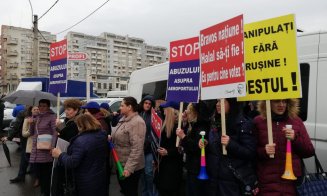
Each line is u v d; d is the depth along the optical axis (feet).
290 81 10.64
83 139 12.50
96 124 12.98
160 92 23.85
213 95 12.28
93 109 17.04
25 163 24.67
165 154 15.24
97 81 293.84
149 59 469.57
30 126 21.88
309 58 14.37
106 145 13.15
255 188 10.87
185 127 15.44
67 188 12.76
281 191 10.37
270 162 10.62
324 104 13.66
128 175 14.42
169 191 15.48
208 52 12.71
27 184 24.04
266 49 11.26
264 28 11.35
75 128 15.14
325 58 13.87
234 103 11.85
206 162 12.14
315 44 14.34
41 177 19.39
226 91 11.68
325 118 13.57
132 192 15.29
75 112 16.79
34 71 56.44
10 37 353.31
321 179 10.60
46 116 19.45
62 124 18.49
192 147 12.71
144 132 14.94
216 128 11.91
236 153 10.84
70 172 12.76
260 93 11.30
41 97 22.25
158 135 15.58
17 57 356.79
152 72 25.45
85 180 12.52
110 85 300.40
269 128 10.43
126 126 14.98
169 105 15.62
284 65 10.80
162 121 16.98
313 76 14.14
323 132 13.50
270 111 10.65
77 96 45.27
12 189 22.79
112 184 24.20
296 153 10.59
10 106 55.62
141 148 14.74
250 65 11.68
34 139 19.38
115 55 434.71
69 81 43.50
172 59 15.66
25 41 361.51
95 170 12.70
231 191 11.09
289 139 10.10
